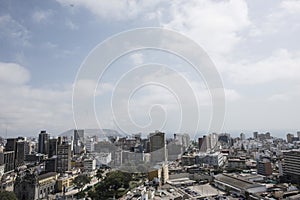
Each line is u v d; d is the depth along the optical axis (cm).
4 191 4066
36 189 4672
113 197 4238
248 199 4375
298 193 4212
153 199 4166
